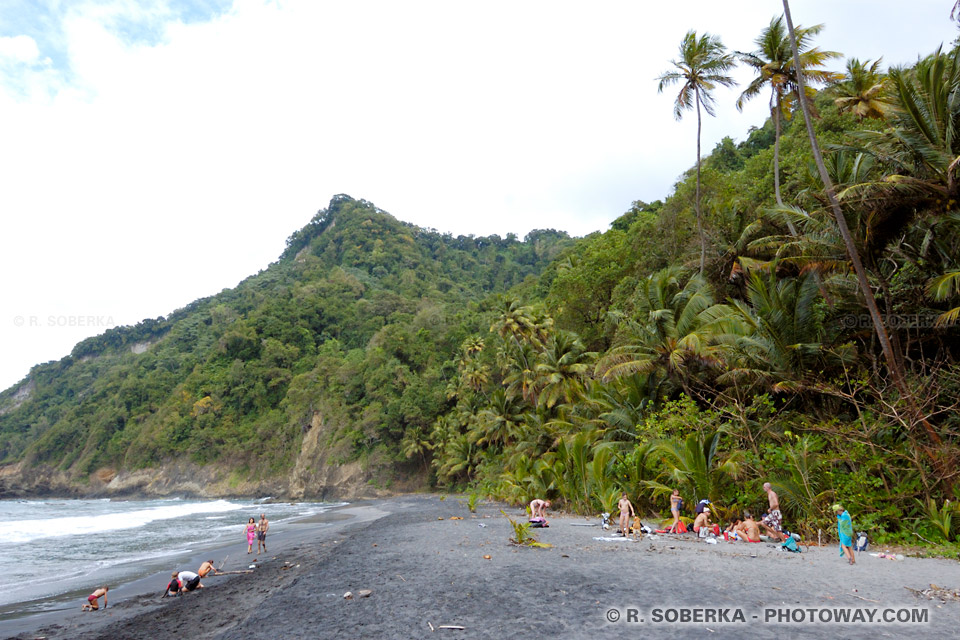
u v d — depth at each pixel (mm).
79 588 14898
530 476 30516
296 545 21172
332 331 142250
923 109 14336
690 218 35625
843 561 10781
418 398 80812
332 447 87750
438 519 25844
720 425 17797
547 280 95812
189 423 111625
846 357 16969
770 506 14352
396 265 193625
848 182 18984
